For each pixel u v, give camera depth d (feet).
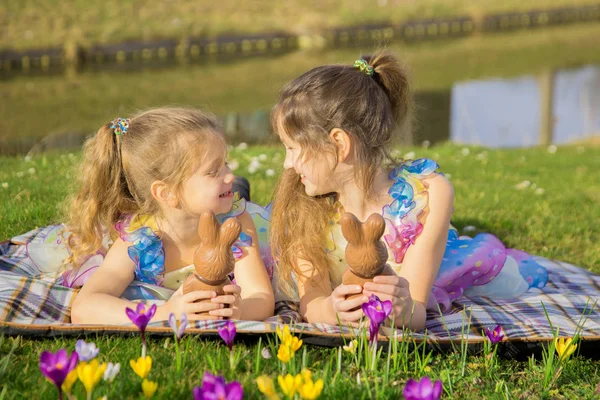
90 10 69.77
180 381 7.39
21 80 52.34
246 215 10.40
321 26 73.31
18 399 6.98
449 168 24.82
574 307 10.78
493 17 85.30
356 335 8.53
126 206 10.22
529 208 18.30
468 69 60.59
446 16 83.30
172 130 9.50
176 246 10.13
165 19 70.79
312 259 10.13
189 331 8.46
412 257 9.77
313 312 9.75
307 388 6.27
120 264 9.81
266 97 47.42
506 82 55.57
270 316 9.89
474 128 43.45
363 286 8.55
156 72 57.72
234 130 38.01
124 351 8.20
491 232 15.90
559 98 51.26
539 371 8.55
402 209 9.83
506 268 11.70
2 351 8.23
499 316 10.21
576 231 16.35
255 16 75.66
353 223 8.18
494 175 23.81
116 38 63.82
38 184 16.88
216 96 47.62
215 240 8.38
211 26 70.59
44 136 34.35
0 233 13.15
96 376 6.14
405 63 10.33
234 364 7.68
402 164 10.32
